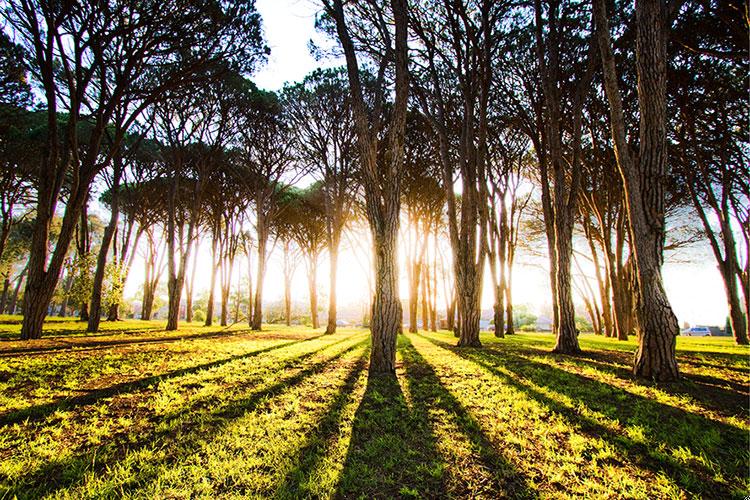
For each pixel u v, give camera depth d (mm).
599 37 6465
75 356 7406
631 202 6332
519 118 13844
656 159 6133
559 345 10273
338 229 20016
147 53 11086
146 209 24906
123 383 5336
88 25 9875
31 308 10531
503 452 3248
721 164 14914
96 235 33656
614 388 5457
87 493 2453
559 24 10594
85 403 4398
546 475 2846
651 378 6082
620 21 10344
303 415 4207
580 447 3316
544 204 12258
